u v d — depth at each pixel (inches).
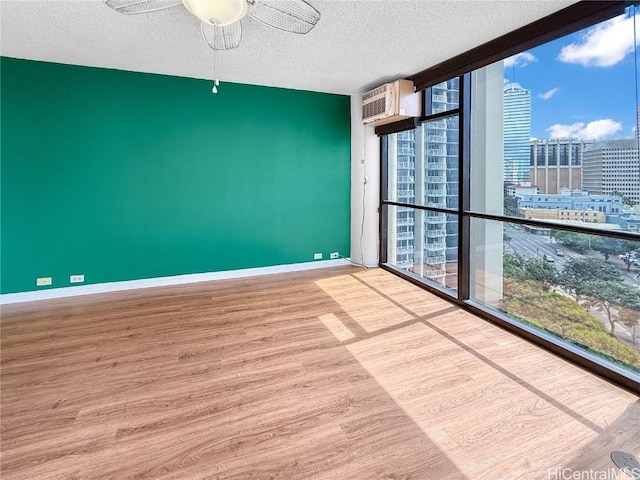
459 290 136.0
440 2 92.0
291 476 58.3
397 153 184.5
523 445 64.6
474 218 131.6
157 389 83.2
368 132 192.5
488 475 58.2
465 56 126.6
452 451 63.5
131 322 122.5
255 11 85.3
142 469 59.8
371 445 65.1
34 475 58.6
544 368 90.7
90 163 150.9
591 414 72.5
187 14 101.0
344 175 201.6
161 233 165.3
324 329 116.4
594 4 84.5
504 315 120.2
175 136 163.6
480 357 97.0
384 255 199.3
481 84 124.6
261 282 171.2
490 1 90.9
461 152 130.8
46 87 141.9
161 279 166.7
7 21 105.4
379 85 175.0
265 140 181.5
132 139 156.5
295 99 185.8
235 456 62.7
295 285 165.6
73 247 151.1
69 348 103.4
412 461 61.3
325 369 91.7
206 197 172.2
